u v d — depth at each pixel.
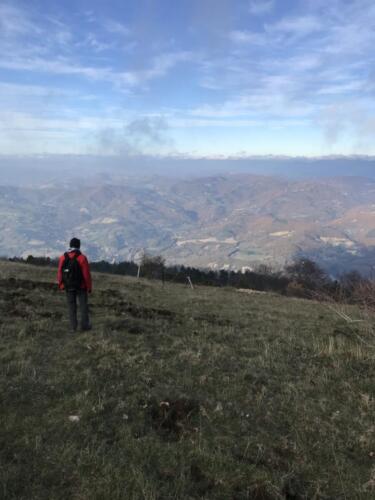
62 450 4.07
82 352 7.31
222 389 6.18
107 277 26.00
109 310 11.93
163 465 4.02
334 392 6.46
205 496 3.62
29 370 6.10
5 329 8.25
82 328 8.84
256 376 6.85
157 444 4.34
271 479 3.89
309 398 6.12
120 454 4.10
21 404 5.00
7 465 3.73
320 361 8.28
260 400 5.82
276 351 8.76
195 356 7.63
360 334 10.36
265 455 4.36
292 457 4.42
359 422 5.34
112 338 8.41
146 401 5.37
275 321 14.14
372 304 7.64
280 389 6.43
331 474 4.14
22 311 10.12
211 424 4.95
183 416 5.07
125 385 5.91
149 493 3.51
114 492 3.51
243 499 3.65
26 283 15.62
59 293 14.18
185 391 5.94
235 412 5.37
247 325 12.56
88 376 6.02
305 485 3.96
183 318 12.32
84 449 4.12
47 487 3.53
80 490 3.52
